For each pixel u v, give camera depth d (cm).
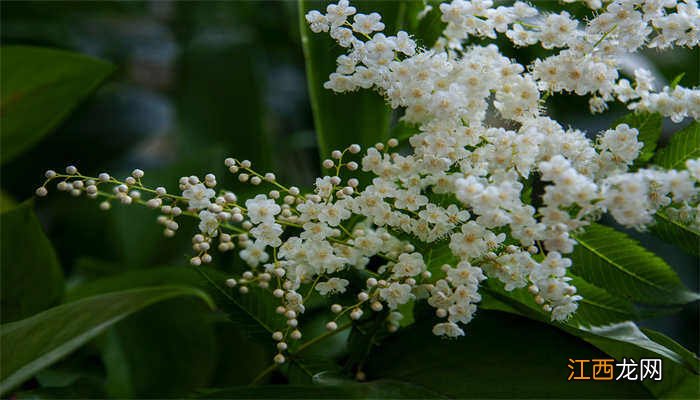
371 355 38
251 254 38
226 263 50
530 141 34
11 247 43
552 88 36
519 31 37
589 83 36
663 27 36
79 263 53
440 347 37
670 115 36
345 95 42
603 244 36
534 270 35
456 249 35
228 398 35
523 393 36
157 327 47
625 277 36
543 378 36
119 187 35
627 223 33
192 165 56
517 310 38
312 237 35
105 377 46
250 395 35
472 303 38
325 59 42
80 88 51
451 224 35
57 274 44
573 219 34
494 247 35
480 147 36
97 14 81
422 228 35
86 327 39
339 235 37
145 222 55
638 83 37
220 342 50
